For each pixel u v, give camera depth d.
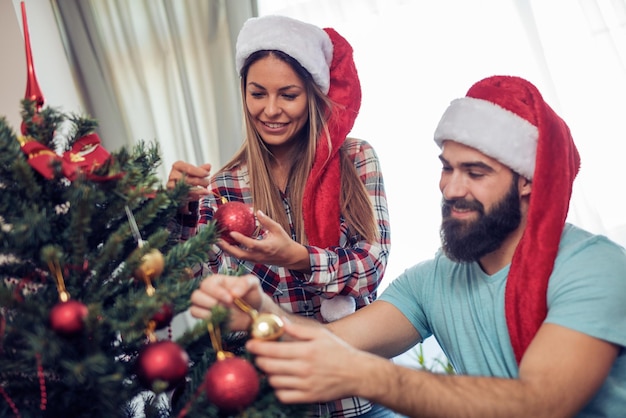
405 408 0.87
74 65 2.63
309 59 1.38
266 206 1.45
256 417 0.81
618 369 1.04
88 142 0.98
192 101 2.66
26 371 0.81
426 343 2.72
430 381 0.89
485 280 1.13
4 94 1.94
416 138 2.74
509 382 0.93
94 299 0.87
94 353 0.80
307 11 2.71
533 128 1.06
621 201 2.66
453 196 1.08
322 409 1.36
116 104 2.67
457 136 1.06
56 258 0.80
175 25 2.64
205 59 2.65
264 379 0.87
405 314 1.23
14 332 0.82
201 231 0.96
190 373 0.95
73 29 2.61
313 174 1.43
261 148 1.47
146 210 0.93
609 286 1.00
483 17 2.67
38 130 0.92
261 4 2.69
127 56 2.68
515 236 1.11
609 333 0.98
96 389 0.79
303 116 1.43
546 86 2.63
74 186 0.86
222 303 0.88
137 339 0.88
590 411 1.03
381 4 2.71
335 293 1.35
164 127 2.70
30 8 2.47
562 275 1.03
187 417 0.85
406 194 2.77
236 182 1.50
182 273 0.94
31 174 0.84
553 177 1.05
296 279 1.39
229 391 0.77
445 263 1.21
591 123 2.66
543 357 0.96
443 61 2.70
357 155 1.53
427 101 2.72
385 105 2.74
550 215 1.04
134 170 0.91
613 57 2.63
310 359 0.81
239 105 2.62
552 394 0.93
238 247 1.19
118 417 0.86
